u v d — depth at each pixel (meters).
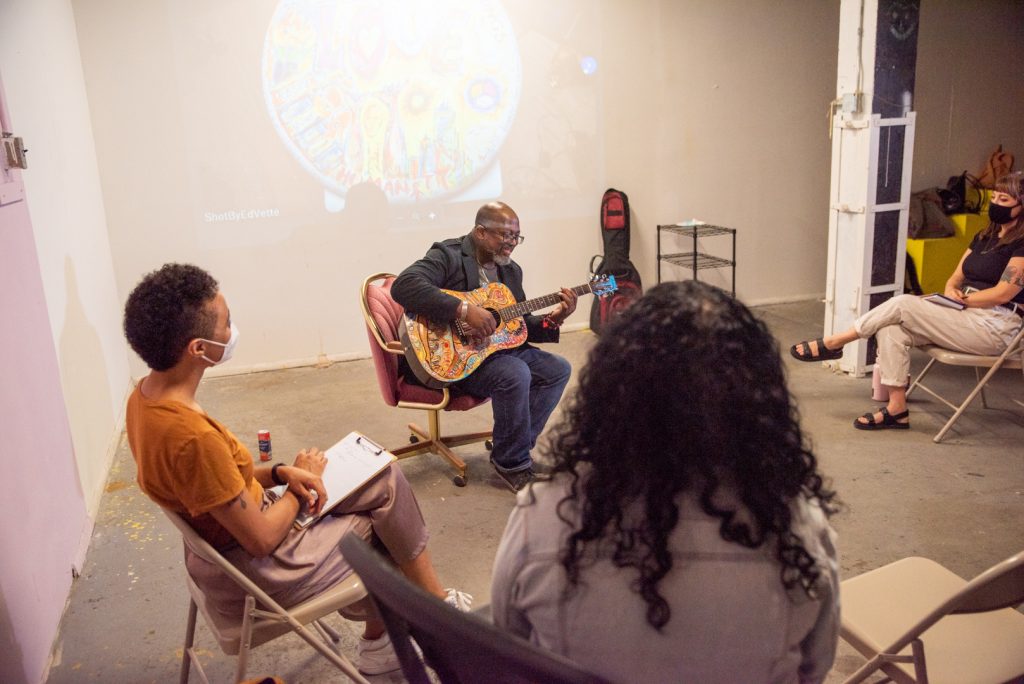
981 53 6.09
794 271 6.03
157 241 4.72
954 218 5.91
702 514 0.91
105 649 2.36
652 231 5.65
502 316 3.20
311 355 5.12
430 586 2.10
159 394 1.69
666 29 5.34
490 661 0.95
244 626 1.73
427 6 4.87
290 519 1.79
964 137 6.22
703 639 0.92
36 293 2.71
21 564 2.16
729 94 5.57
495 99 5.11
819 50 5.67
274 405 4.41
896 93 4.09
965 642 1.59
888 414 3.67
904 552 2.70
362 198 5.00
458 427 3.97
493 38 5.03
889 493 3.10
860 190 4.19
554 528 0.96
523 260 5.42
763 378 0.91
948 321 3.49
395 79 4.90
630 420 0.90
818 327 5.40
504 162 5.22
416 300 3.03
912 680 1.53
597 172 5.43
